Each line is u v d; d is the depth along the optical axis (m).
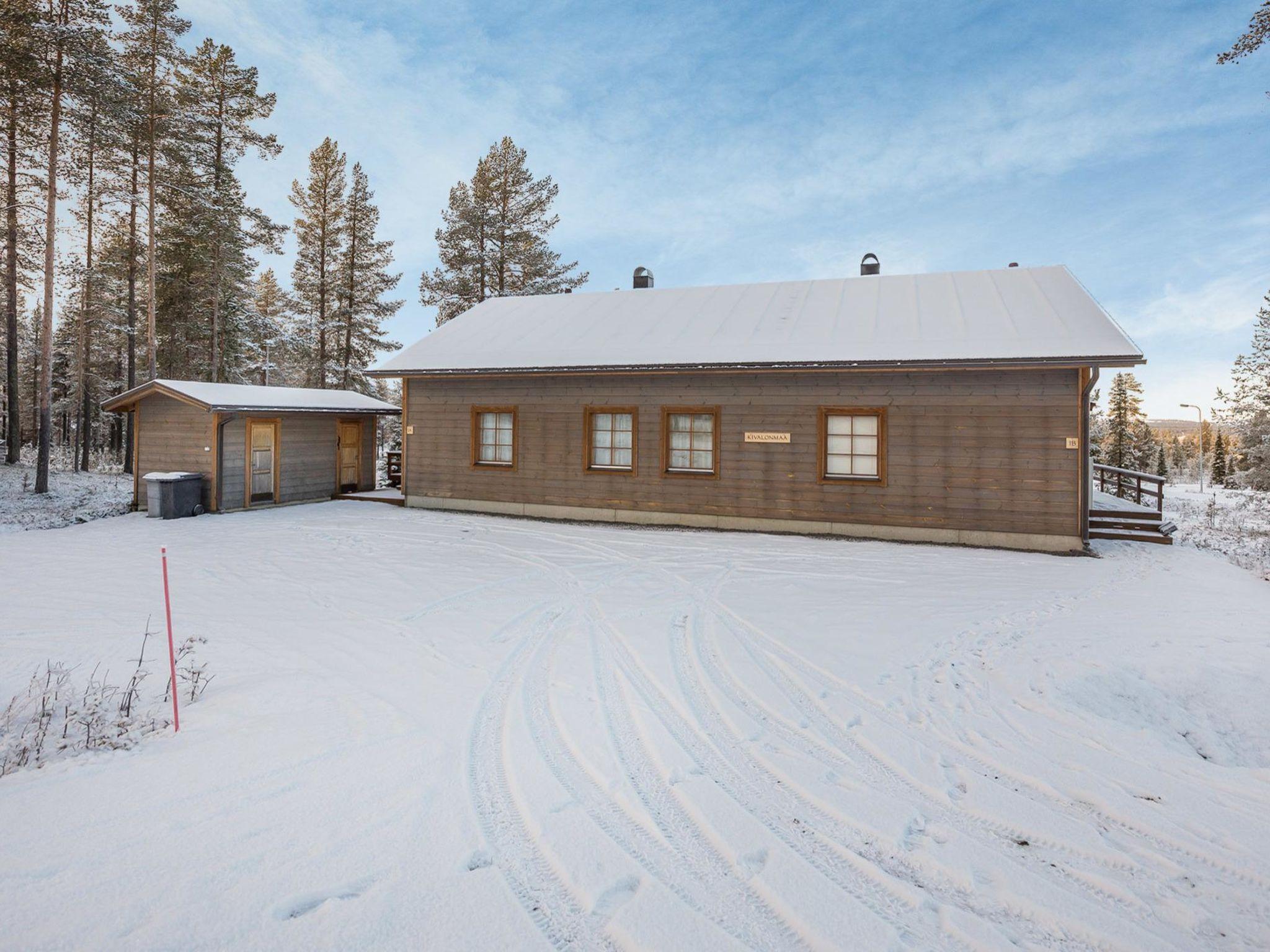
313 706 4.73
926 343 11.77
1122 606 7.59
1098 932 2.62
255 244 26.08
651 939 2.54
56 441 42.72
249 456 15.77
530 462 14.98
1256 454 23.55
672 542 11.90
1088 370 11.06
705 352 13.23
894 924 2.65
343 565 9.87
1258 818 3.47
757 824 3.37
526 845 3.14
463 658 5.82
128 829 3.17
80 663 5.68
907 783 3.79
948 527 11.77
